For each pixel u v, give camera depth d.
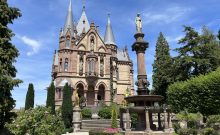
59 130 29.69
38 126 23.83
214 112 33.88
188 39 45.78
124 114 29.34
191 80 37.84
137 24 28.72
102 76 69.56
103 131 30.73
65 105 45.91
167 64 49.28
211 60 43.81
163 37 61.84
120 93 76.44
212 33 49.66
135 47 28.12
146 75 27.64
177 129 27.94
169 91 40.56
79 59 68.75
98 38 71.81
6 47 24.70
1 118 23.17
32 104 49.34
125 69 79.31
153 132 24.03
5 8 25.39
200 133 26.70
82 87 68.38
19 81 23.42
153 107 25.34
